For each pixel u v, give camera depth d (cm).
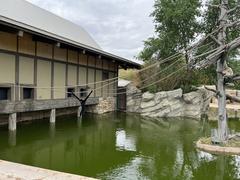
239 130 1387
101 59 1897
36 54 1292
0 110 1008
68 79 1541
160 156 865
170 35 2131
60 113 1571
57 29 1770
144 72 2084
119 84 2202
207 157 859
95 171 712
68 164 762
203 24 2042
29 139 1009
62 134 1129
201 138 1062
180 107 1823
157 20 2242
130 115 1834
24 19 1489
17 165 409
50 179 358
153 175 692
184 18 2036
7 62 1126
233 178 686
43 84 1345
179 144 1023
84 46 1405
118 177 670
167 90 1912
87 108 1812
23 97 1230
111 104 1983
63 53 1494
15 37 1164
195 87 1969
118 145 995
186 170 737
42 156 825
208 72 1922
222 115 948
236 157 859
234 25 969
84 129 1272
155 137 1149
